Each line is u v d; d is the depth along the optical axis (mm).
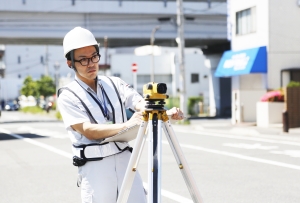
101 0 37031
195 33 38719
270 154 12164
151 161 3234
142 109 3682
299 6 24281
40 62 89562
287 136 16422
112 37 38000
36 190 8445
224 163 10805
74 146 3752
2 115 53281
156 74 54906
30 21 36312
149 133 3291
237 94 26578
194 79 55688
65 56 3721
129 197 3686
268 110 21953
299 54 24453
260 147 13789
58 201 7555
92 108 3680
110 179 3676
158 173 3215
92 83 3779
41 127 26094
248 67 24594
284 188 8055
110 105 3764
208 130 21734
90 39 3631
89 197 3668
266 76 24531
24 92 70500
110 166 3684
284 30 24328
